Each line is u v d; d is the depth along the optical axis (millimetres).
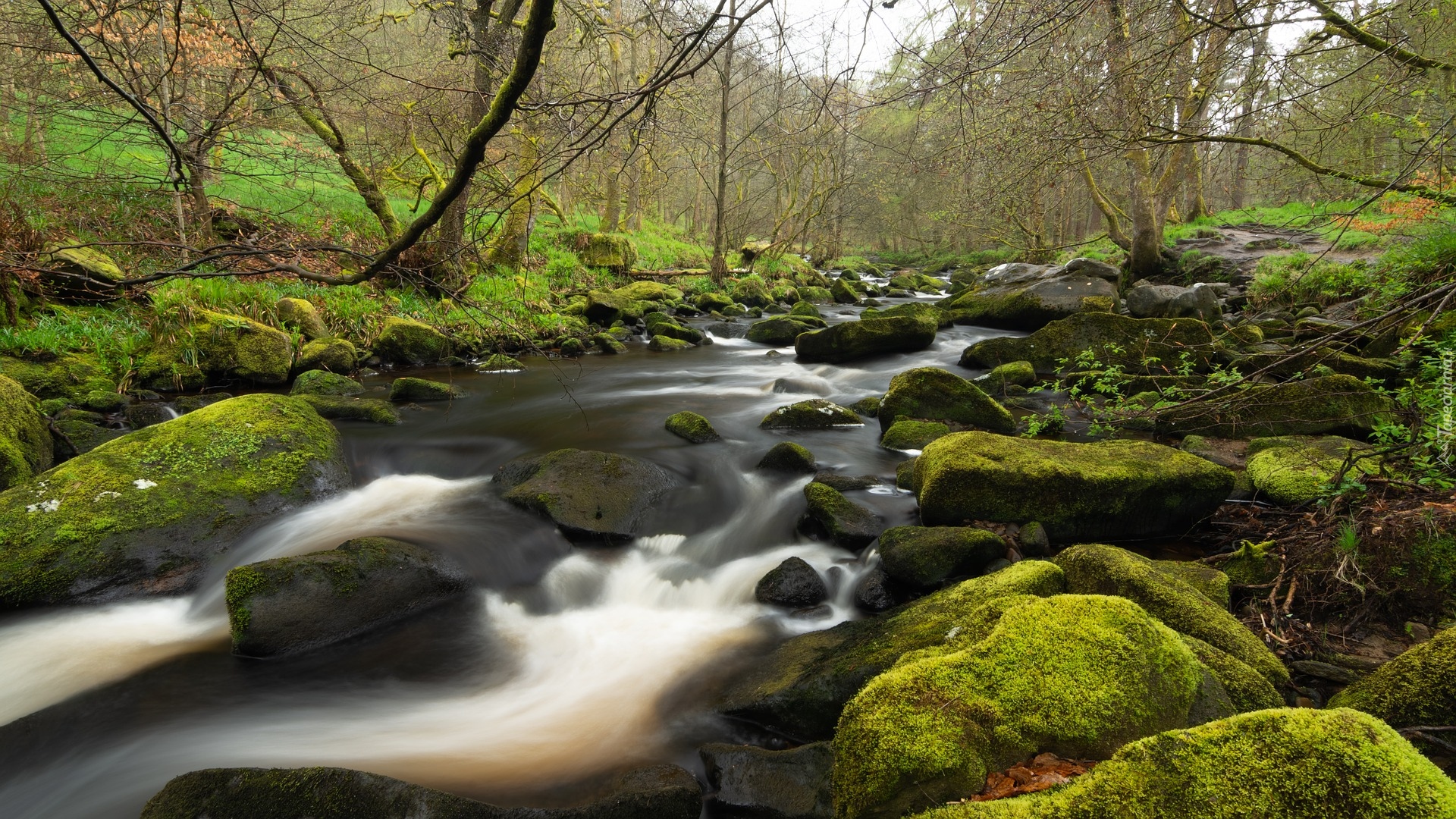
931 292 24891
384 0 13148
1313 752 1589
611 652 4008
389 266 4387
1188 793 1631
